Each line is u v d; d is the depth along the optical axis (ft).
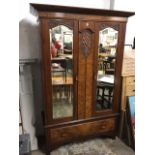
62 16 4.95
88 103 6.24
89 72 5.85
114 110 6.79
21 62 6.28
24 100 6.48
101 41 5.70
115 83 6.40
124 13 5.53
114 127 7.09
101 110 6.60
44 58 5.19
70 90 5.92
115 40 5.87
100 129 6.82
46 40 5.03
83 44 5.45
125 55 6.60
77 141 7.21
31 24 6.33
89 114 6.40
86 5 6.88
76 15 5.08
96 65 5.85
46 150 6.30
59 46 5.27
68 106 6.10
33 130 6.79
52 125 5.94
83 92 6.02
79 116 6.27
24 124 6.61
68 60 5.50
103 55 5.89
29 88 6.52
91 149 6.77
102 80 6.22
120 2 7.13
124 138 7.50
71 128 6.28
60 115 6.10
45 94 5.59
